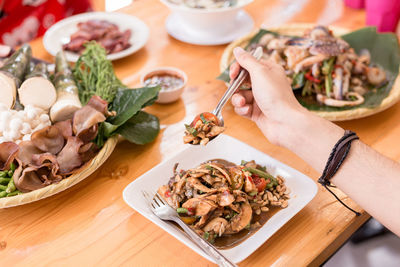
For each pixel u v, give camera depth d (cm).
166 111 92
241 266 67
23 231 72
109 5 199
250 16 119
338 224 71
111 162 82
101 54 93
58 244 70
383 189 65
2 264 68
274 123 74
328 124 69
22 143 75
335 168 67
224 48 111
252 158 78
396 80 93
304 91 94
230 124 89
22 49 93
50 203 76
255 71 71
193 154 79
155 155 83
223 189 69
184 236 66
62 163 75
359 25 117
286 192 73
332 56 94
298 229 71
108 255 69
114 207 75
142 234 71
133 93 85
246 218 68
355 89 94
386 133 87
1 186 75
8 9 142
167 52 109
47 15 149
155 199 71
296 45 98
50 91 83
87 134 78
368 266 93
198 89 98
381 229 98
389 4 111
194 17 108
